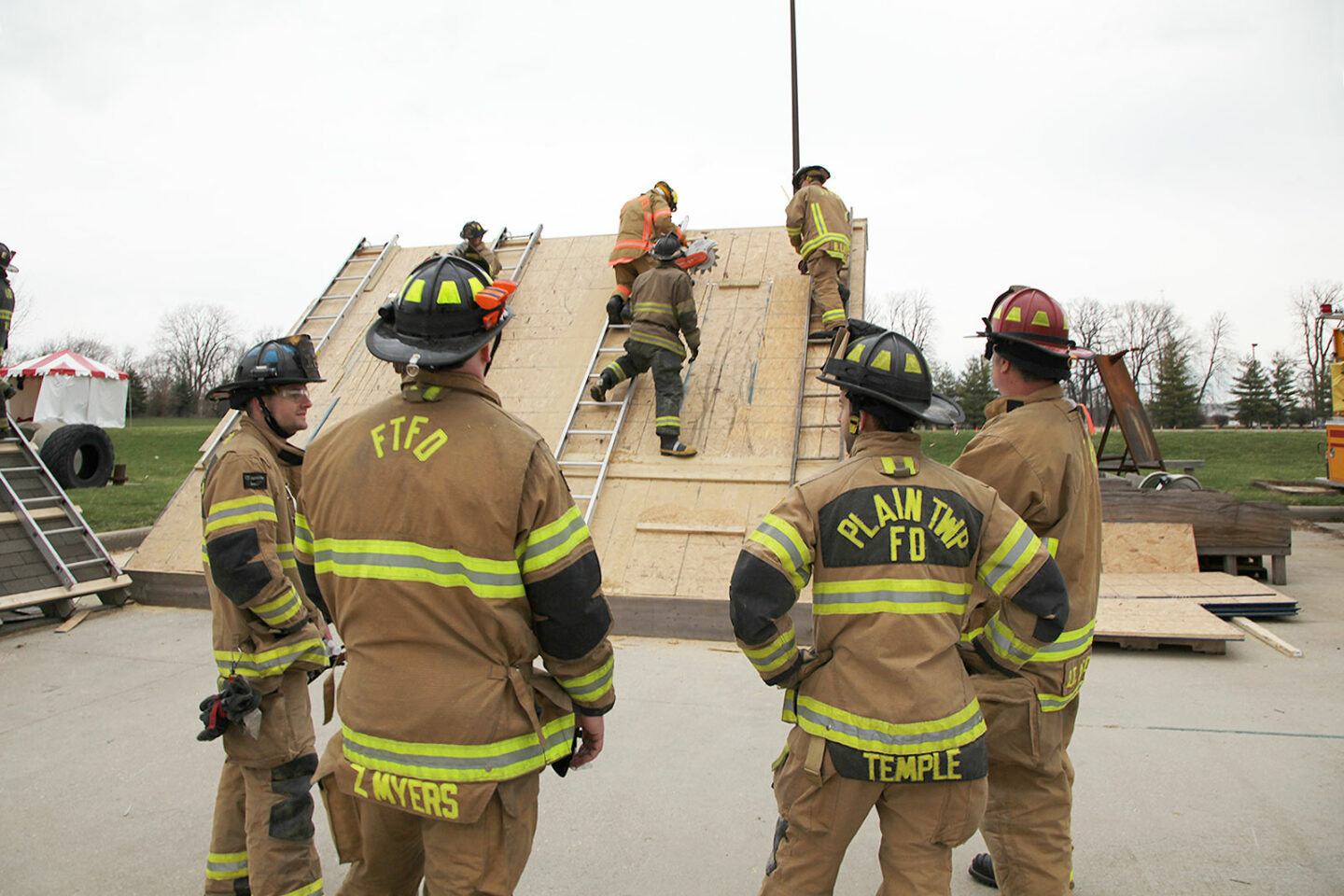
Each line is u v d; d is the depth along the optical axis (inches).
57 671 225.8
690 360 285.7
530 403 310.5
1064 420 107.8
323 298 379.6
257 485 109.6
